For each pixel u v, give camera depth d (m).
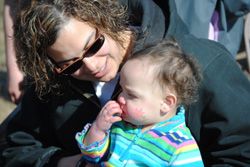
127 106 1.27
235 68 1.36
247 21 2.58
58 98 1.46
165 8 1.40
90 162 1.34
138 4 1.41
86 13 1.29
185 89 1.25
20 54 1.38
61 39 1.28
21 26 1.34
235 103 1.32
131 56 1.29
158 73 1.23
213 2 1.77
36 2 1.33
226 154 1.34
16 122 1.56
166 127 1.28
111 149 1.30
